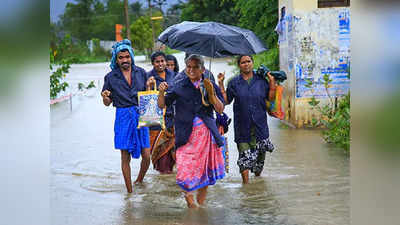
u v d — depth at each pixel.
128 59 6.52
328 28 10.67
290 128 11.00
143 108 6.30
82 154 8.85
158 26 59.44
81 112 15.13
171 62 8.39
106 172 7.56
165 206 5.79
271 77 6.93
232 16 44.88
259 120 6.86
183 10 48.72
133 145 6.39
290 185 6.53
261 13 18.34
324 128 10.74
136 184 6.89
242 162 6.76
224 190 6.43
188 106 5.64
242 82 6.93
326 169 7.28
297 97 10.83
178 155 5.65
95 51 61.03
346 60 10.70
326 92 10.79
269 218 5.24
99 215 5.40
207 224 5.09
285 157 8.14
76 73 33.72
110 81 6.48
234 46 5.49
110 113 14.83
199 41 5.46
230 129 11.73
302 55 10.73
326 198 5.88
